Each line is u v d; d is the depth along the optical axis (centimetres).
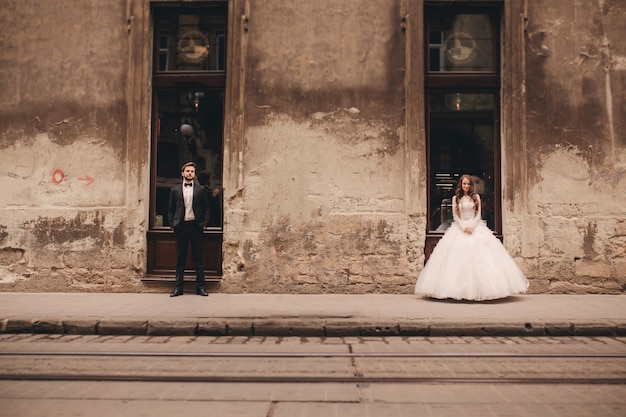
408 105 976
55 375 488
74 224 991
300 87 988
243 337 683
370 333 692
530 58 979
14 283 991
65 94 1009
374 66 988
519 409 399
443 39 1026
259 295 943
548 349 604
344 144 980
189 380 475
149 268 1000
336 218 970
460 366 527
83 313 750
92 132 1002
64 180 999
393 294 955
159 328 697
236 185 979
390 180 973
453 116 1014
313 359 557
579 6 981
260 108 988
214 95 1029
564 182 965
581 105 973
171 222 945
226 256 974
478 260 855
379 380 474
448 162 1009
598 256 955
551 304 835
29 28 1018
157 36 1041
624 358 559
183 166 999
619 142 968
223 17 1037
